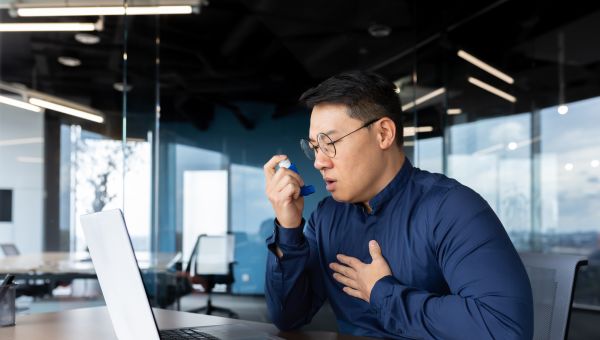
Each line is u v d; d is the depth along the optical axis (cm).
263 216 712
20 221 563
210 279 575
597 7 509
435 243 109
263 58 738
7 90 593
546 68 546
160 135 732
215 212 713
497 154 504
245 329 117
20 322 135
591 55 557
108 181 496
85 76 588
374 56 659
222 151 730
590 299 542
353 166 111
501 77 515
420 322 99
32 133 588
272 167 123
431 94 478
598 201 546
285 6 597
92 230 101
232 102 736
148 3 442
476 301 96
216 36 698
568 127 548
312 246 131
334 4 577
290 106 734
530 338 96
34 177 562
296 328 127
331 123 111
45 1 446
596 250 541
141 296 89
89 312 152
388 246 117
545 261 129
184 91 739
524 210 525
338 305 125
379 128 112
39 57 573
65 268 424
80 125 572
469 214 106
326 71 724
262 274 691
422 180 118
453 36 488
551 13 516
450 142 472
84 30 494
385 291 105
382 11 584
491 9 495
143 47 450
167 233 705
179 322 130
